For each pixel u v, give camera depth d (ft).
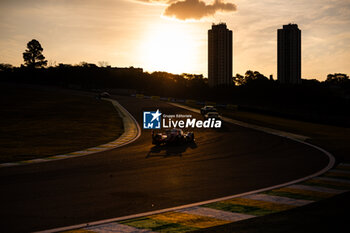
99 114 169.48
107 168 47.52
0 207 28.02
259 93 368.07
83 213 26.14
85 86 480.23
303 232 21.07
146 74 542.98
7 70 575.38
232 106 226.99
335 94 364.58
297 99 331.36
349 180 37.63
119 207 27.84
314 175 40.75
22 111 175.94
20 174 43.37
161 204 28.66
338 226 22.15
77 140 87.76
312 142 78.02
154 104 238.89
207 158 56.70
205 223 23.31
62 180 39.19
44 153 64.85
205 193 32.48
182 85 484.33
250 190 33.40
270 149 68.08
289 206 27.25
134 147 73.46
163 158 57.06
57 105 215.10
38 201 29.86
